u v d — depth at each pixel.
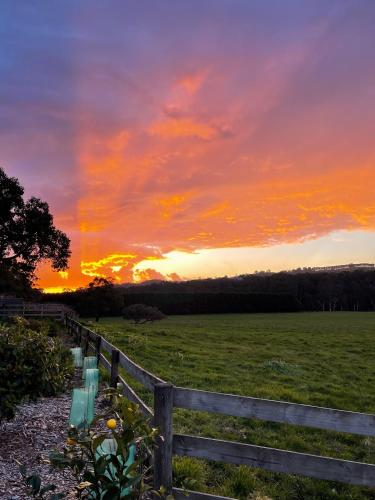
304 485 5.67
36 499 3.42
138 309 51.66
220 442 3.74
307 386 12.66
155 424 3.78
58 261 50.66
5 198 46.00
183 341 23.62
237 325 46.72
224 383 12.26
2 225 47.16
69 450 3.09
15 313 36.31
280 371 15.02
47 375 6.32
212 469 5.75
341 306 106.81
